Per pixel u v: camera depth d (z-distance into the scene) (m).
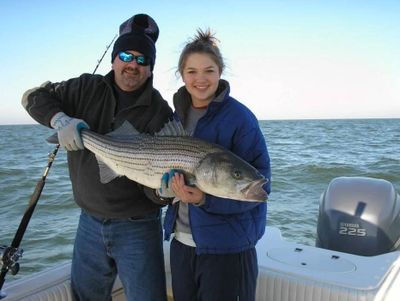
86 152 3.50
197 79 3.01
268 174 3.02
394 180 14.23
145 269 3.44
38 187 3.49
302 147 26.86
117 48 3.54
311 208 10.00
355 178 4.50
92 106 3.64
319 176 14.58
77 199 3.57
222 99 3.02
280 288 3.49
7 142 40.91
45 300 3.38
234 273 2.96
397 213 4.25
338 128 65.12
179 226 3.18
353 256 3.75
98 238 3.49
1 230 8.74
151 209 3.48
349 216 4.16
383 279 3.32
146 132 3.55
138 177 3.25
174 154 3.10
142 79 3.59
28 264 6.99
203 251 2.97
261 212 3.07
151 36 3.73
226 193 2.88
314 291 3.34
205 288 3.01
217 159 2.90
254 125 3.04
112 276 3.66
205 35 3.12
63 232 8.48
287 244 4.06
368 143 30.34
